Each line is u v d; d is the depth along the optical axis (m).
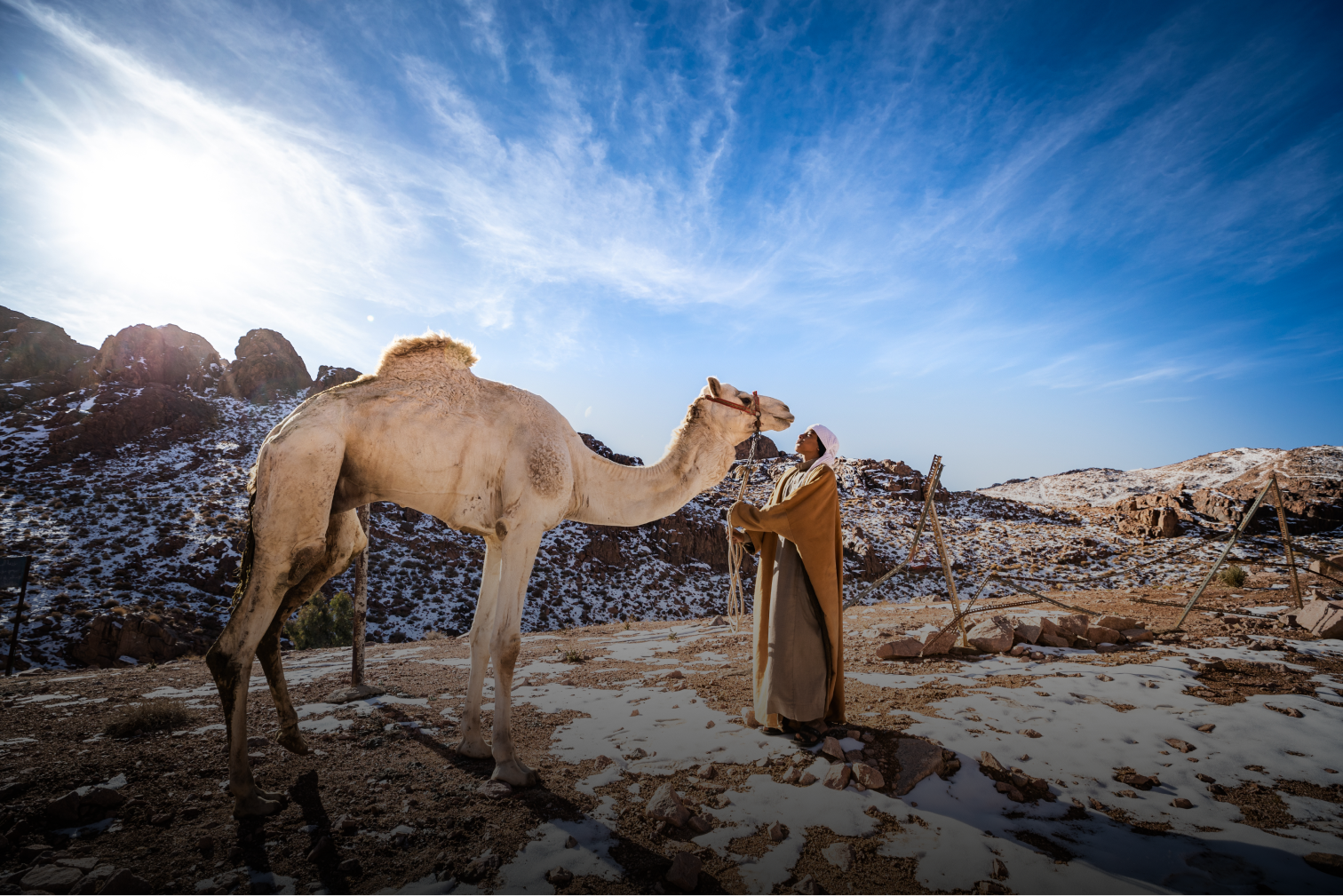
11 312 61.03
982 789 3.51
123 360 54.88
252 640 3.53
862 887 2.72
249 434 48.88
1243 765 3.73
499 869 2.90
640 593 37.59
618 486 4.77
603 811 3.46
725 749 4.21
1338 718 4.29
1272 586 10.57
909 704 4.93
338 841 3.17
